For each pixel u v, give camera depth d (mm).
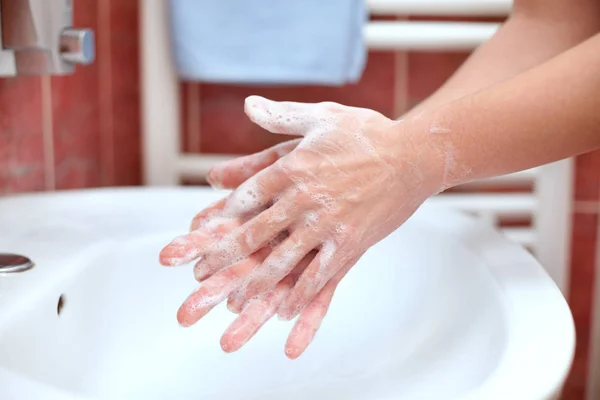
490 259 891
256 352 952
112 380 892
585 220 1624
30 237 939
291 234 791
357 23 1382
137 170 1498
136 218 1029
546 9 1008
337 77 1374
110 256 929
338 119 794
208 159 1512
